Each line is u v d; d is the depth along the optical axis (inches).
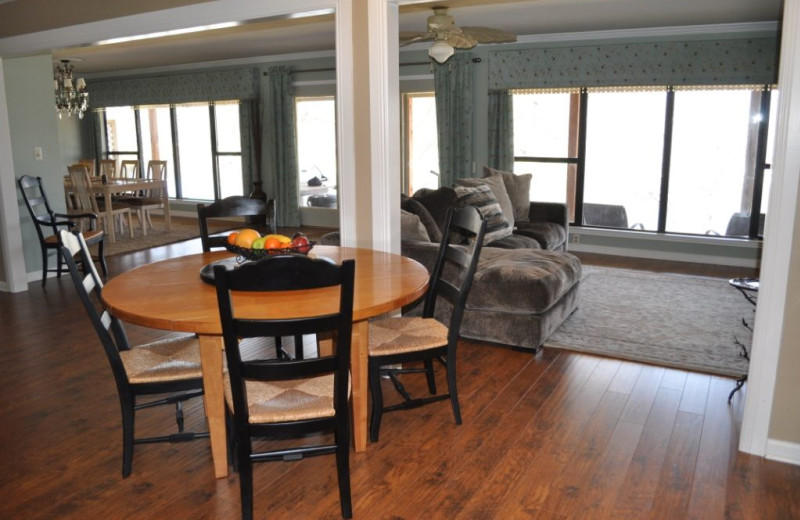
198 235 318.7
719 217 255.1
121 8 164.1
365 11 129.9
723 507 87.1
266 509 87.5
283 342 155.5
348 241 142.1
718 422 112.6
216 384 92.0
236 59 347.6
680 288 208.4
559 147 280.2
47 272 229.8
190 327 79.0
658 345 152.0
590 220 279.6
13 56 194.2
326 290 93.7
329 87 323.6
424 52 296.4
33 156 222.2
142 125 405.7
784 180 92.0
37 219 213.3
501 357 145.5
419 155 312.3
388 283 96.8
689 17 219.8
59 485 93.8
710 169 253.4
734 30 234.1
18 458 101.8
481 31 173.6
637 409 118.0
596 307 185.6
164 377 93.0
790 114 90.2
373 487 92.5
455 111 287.4
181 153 393.1
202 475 96.6
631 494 90.4
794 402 97.3
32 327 169.9
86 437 108.7
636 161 266.4
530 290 143.6
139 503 89.3
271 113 341.7
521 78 273.0
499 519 84.7
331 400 84.6
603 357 144.9
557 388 127.6
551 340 156.1
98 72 401.7
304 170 347.6
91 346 154.9
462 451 102.7
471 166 291.7
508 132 279.6
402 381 131.6
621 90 258.8
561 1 190.5
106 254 270.1
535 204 253.4
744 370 135.9
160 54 311.9
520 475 95.4
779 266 94.3
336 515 86.0
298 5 137.9
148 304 86.5
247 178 357.7
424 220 185.0
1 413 118.0
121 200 320.5
